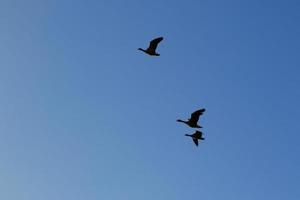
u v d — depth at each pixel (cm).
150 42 4628
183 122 4722
